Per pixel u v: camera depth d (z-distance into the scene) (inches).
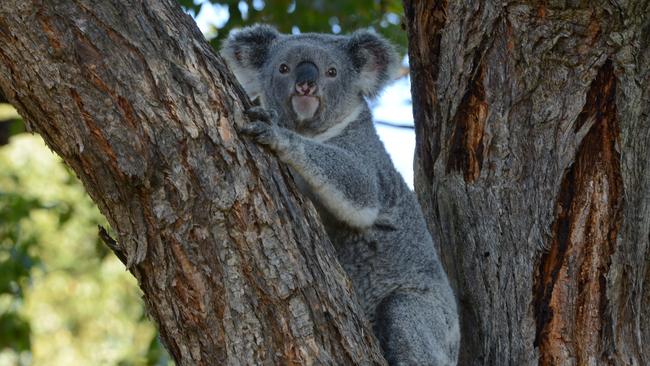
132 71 257.9
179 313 263.4
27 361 813.2
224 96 277.7
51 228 895.1
